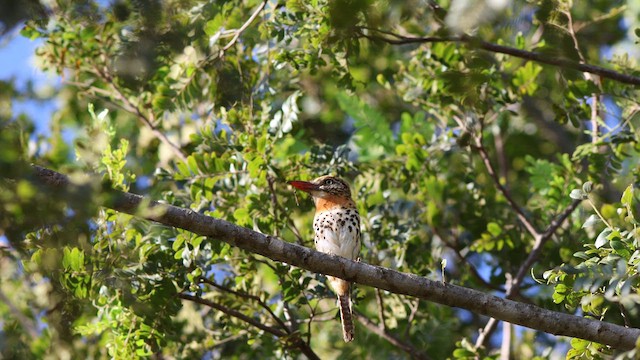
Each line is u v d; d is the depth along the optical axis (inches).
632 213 388.5
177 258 446.9
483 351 522.9
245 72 541.3
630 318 480.1
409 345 542.0
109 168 423.5
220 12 498.6
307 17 483.8
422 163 573.0
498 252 603.8
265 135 493.0
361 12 285.1
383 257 546.6
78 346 460.1
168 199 494.9
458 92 341.7
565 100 527.2
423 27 451.2
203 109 574.9
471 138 580.1
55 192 268.2
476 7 258.4
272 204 514.6
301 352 522.3
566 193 571.8
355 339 579.2
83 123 566.3
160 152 592.7
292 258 390.6
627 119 534.0
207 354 549.3
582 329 385.7
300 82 589.0
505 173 645.9
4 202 264.7
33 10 277.0
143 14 328.5
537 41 532.1
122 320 444.5
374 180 581.0
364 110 599.5
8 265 362.6
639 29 497.4
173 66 529.0
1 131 270.5
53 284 410.3
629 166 577.6
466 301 391.2
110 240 430.9
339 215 525.7
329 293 515.8
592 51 522.3
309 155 532.7
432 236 579.5
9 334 392.2
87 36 528.4
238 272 522.0
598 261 369.1
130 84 363.6
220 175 500.1
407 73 593.6
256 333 521.0
